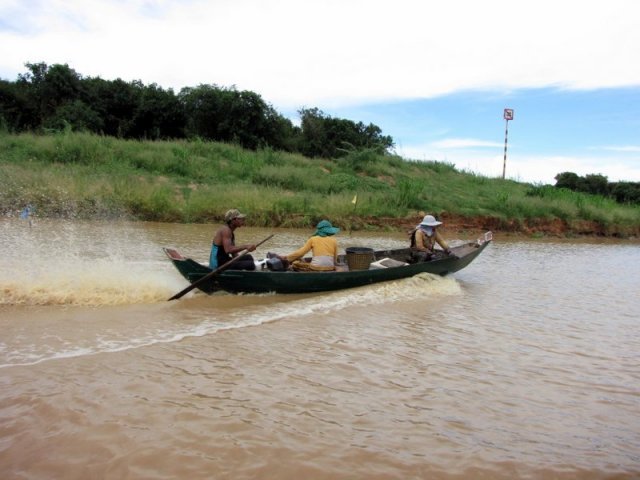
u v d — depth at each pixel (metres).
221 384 4.89
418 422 4.35
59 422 4.03
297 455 3.75
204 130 32.41
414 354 6.02
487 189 27.66
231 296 8.35
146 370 5.12
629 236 23.89
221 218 17.61
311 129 35.28
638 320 8.12
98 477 3.41
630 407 4.86
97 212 16.27
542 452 3.98
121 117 33.41
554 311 8.50
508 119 32.69
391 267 9.62
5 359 5.24
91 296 7.63
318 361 5.63
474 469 3.69
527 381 5.38
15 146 20.98
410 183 23.27
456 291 9.62
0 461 3.52
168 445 3.79
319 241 9.23
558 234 22.47
